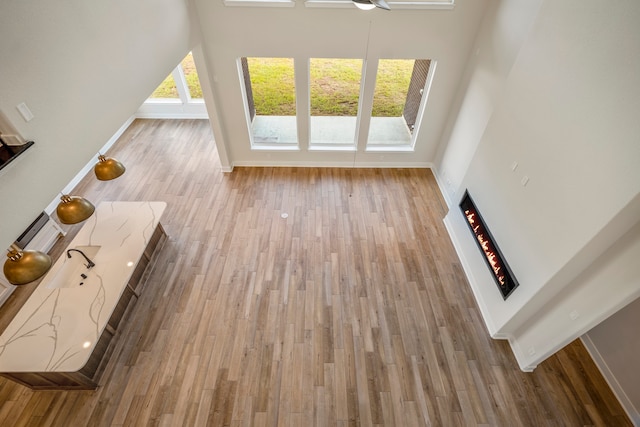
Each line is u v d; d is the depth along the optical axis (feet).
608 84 7.57
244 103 18.15
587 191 8.16
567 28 8.73
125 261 12.69
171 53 12.73
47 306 11.16
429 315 13.52
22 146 6.79
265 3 14.17
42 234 15.37
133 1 10.08
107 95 9.30
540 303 10.53
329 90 18.10
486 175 12.92
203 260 15.44
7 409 10.82
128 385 11.41
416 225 17.38
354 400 11.17
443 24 14.88
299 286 14.48
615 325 11.27
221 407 10.97
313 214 17.89
